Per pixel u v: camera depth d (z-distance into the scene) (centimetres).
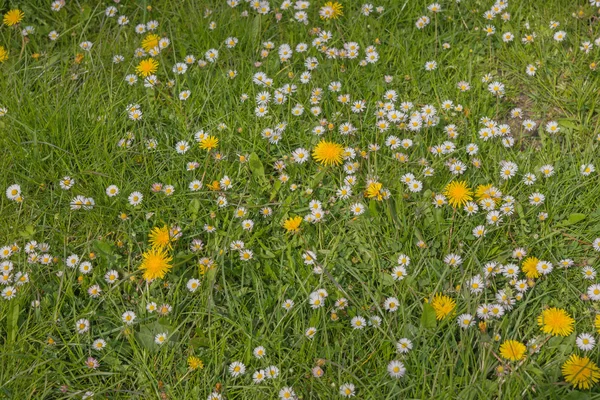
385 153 341
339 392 269
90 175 340
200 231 322
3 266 311
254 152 334
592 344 271
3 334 298
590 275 291
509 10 392
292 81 369
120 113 369
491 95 361
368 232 314
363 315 291
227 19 402
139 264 313
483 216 315
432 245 310
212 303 295
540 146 345
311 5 405
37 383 281
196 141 350
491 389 264
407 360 279
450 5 399
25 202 335
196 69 378
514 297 290
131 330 289
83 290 307
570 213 317
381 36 389
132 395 277
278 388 272
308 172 338
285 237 317
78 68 388
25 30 401
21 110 362
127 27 414
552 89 363
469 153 331
